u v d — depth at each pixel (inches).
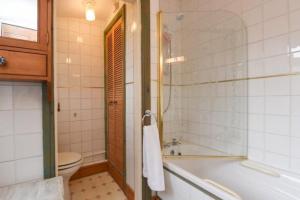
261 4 57.9
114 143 93.2
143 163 64.6
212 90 75.4
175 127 81.4
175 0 84.9
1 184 38.2
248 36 62.1
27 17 35.9
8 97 38.8
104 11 94.4
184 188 53.9
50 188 36.2
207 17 75.6
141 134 66.6
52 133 43.1
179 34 78.1
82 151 99.7
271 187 52.1
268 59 56.3
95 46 103.7
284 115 52.5
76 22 98.0
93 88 103.3
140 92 66.6
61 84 93.7
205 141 78.1
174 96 81.0
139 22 66.3
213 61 74.7
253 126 61.1
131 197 73.5
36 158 41.9
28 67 34.7
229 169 65.1
